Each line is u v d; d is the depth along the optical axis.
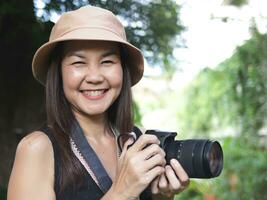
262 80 7.09
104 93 1.69
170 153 1.59
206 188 7.56
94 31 1.62
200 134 10.55
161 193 1.60
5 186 4.07
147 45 4.70
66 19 1.68
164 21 4.79
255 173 6.90
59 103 1.72
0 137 4.30
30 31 4.14
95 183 1.61
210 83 10.10
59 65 1.73
